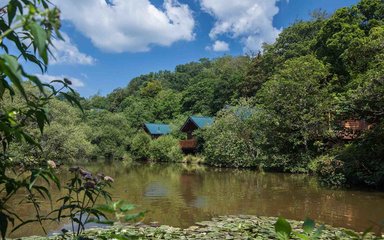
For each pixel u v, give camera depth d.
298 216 8.62
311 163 18.09
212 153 25.44
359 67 17.30
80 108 1.64
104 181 2.35
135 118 46.44
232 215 8.24
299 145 19.94
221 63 55.34
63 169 16.22
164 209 9.48
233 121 23.77
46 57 0.99
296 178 16.84
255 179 16.72
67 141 17.03
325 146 18.45
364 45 14.74
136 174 19.84
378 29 15.70
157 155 32.53
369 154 13.40
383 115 13.48
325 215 8.76
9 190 1.52
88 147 20.95
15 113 1.53
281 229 1.25
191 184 14.97
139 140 35.09
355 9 22.33
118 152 37.19
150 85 58.66
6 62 0.92
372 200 10.80
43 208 8.54
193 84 49.06
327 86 19.72
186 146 31.27
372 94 12.68
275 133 20.09
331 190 12.89
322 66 19.78
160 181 16.14
